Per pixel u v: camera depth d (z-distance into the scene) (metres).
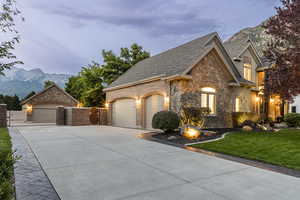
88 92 22.33
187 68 11.70
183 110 11.55
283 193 3.52
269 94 10.08
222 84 14.21
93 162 5.37
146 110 15.22
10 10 4.45
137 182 3.96
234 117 14.16
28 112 23.30
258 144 7.77
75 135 10.84
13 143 8.12
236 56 17.25
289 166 5.09
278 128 14.88
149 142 8.57
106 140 9.08
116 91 19.02
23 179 4.05
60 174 4.39
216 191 3.57
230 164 5.31
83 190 3.55
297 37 9.05
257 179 4.20
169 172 4.59
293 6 9.09
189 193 3.47
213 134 10.43
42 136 10.34
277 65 9.69
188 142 8.52
